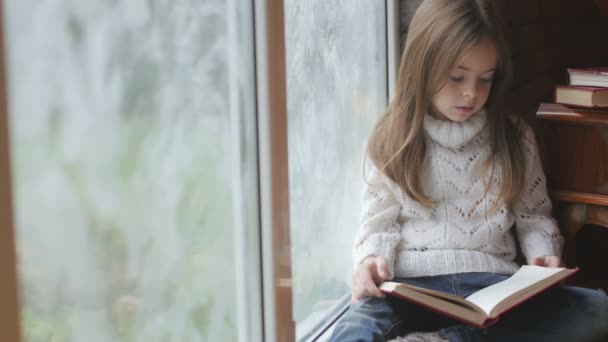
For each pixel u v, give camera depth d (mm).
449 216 1698
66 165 922
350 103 1825
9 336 801
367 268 1586
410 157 1682
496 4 1844
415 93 1677
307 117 1622
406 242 1704
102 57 962
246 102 1289
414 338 1452
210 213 1206
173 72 1094
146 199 1054
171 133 1097
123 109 1003
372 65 1933
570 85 1841
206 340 1217
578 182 1853
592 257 2494
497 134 1714
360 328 1517
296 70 1561
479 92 1637
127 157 1015
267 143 1318
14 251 804
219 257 1238
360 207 1924
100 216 976
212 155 1201
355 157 1877
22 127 864
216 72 1200
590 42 2639
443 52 1609
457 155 1697
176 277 1128
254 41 1294
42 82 884
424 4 1673
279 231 1359
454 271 1655
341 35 1756
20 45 854
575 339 1529
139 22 1021
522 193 1766
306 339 1641
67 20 911
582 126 1826
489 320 1387
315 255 1693
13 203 801
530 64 2324
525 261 1975
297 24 1554
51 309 914
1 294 790
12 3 843
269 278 1354
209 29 1175
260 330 1367
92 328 973
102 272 984
